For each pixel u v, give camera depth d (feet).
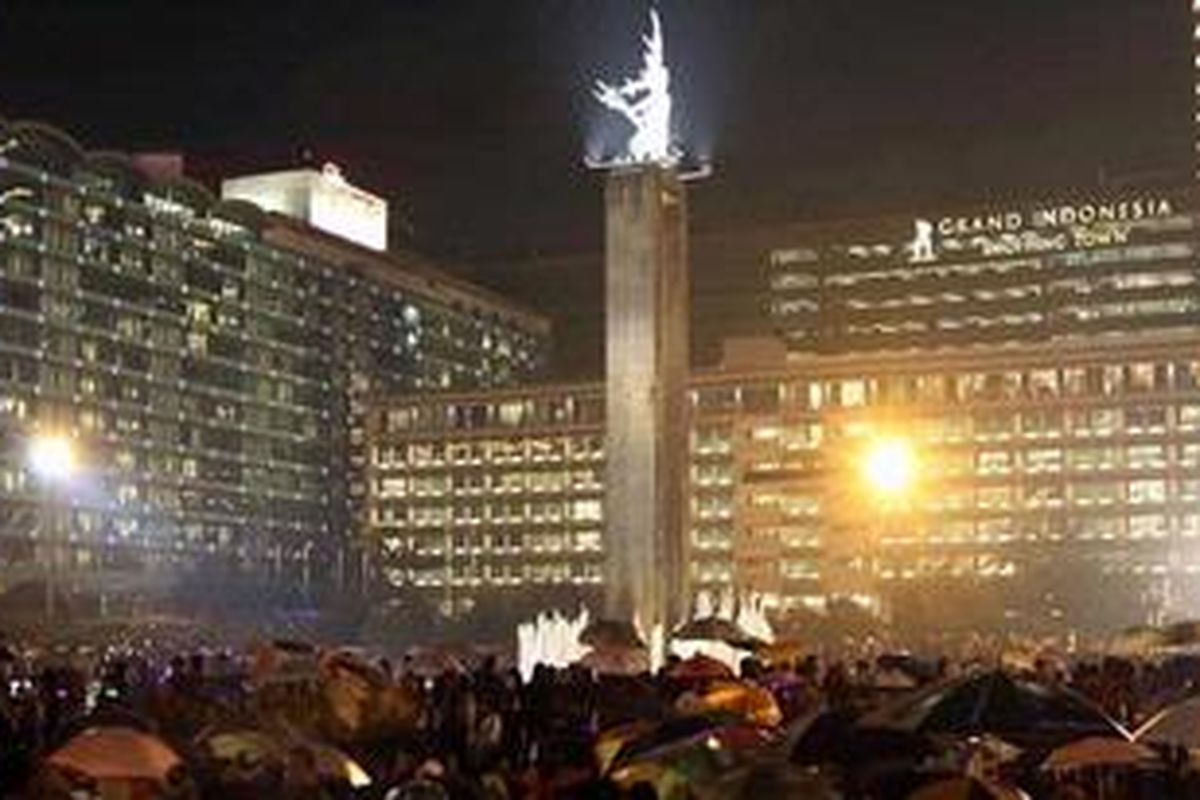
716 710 80.69
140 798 66.69
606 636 150.51
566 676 123.85
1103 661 135.44
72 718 91.71
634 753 70.03
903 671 126.82
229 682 120.26
